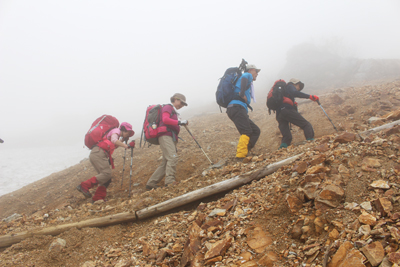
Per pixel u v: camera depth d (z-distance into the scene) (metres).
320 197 2.26
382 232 1.74
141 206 3.44
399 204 1.97
